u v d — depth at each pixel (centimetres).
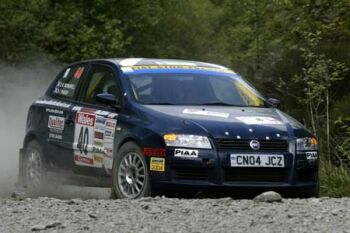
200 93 2453
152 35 6312
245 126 2203
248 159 2159
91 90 2577
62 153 2609
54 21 5784
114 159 2334
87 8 6028
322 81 3512
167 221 1730
